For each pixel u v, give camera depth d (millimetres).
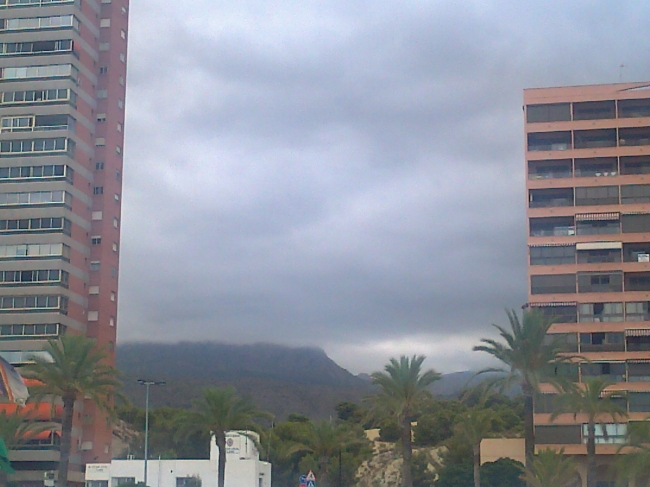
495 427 129375
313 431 90500
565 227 92812
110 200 108312
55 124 102438
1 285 98688
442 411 136500
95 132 108562
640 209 91688
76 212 102875
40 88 103125
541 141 94750
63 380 63031
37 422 91500
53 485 90000
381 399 69375
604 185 92812
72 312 100562
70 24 104375
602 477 85688
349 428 121875
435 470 117688
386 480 120938
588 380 68312
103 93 109812
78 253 102688
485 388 63406
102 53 110938
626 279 90312
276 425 134625
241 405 72938
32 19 104812
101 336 103875
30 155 101688
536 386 62500
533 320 63844
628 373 87312
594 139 94312
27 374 65188
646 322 88625
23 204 100688
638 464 53469
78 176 103938
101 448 101125
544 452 70375
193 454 133625
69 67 103500
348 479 116250
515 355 63562
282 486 118938
